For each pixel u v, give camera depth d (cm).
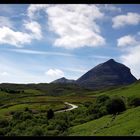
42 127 8300
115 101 9194
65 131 8169
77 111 11875
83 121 9650
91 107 10625
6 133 8662
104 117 8825
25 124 9025
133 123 6469
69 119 10600
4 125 9431
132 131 5928
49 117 10406
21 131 8488
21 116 9988
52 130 8081
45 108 15275
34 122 9150
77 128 8219
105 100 10638
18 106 16000
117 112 9081
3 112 13950
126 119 7462
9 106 16612
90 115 10194
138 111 7819
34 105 16488
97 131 7288
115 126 6944
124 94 15325
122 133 6034
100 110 9881
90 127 7981
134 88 16662
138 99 9831
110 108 9288
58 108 15312
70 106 16688
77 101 19388
